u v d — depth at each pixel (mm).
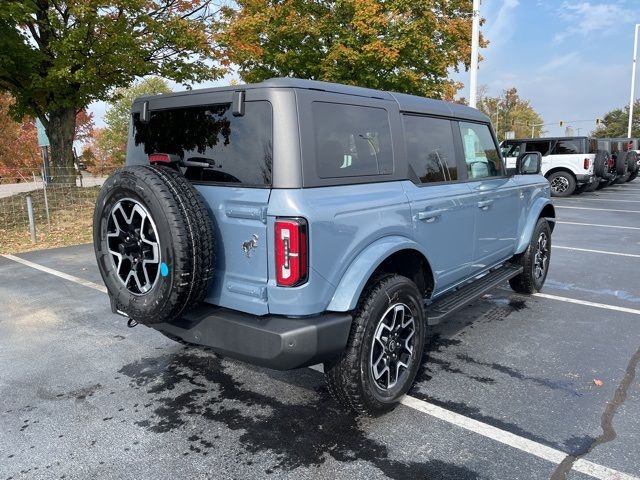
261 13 15328
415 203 3424
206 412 3305
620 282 6414
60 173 14180
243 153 2816
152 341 4559
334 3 15531
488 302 5605
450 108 4184
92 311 5418
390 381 3230
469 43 16516
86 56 12195
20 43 11797
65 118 14508
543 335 4598
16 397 3523
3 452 2871
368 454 2811
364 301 2986
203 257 2719
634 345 4344
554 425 3080
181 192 2742
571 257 7883
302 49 16250
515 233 5227
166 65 13773
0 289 6324
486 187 4402
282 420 3195
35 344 4492
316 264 2693
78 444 2947
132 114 3596
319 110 2850
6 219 11547
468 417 3188
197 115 3062
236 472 2670
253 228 2725
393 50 14727
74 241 9586
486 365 3959
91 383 3732
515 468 2668
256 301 2758
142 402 3443
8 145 31234
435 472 2645
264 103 2742
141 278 2939
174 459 2791
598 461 2717
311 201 2686
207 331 2887
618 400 3385
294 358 2652
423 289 3727
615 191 19016
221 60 13922
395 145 3406
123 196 2875
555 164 16922
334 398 3160
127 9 12055
